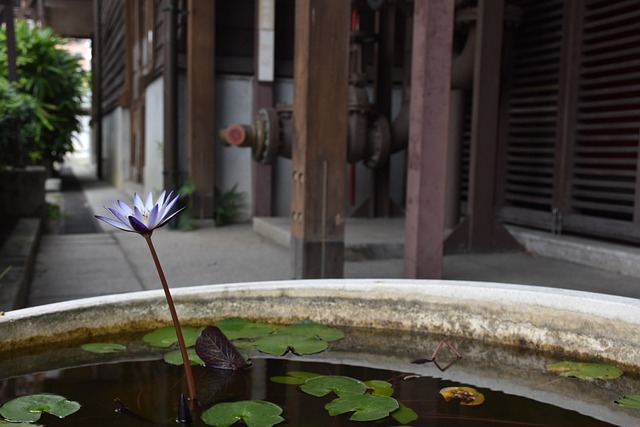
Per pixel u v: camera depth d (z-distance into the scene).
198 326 2.19
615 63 4.97
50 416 1.51
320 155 3.89
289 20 7.66
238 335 2.09
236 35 7.59
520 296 2.08
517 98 6.00
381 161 6.28
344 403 1.55
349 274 4.51
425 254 3.84
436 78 3.75
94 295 3.88
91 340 2.02
